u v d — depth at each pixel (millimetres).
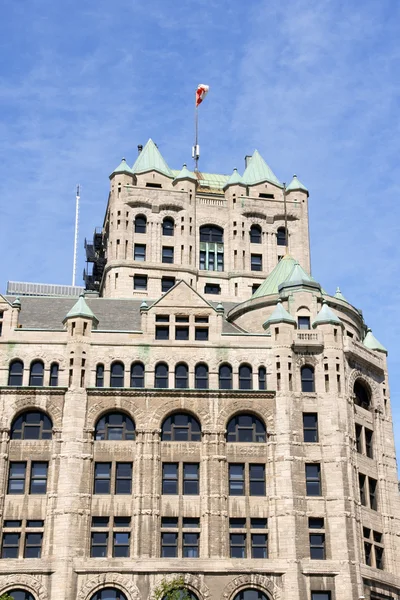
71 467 77750
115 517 76938
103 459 78938
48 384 81438
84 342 82625
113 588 74062
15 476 78188
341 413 81938
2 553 75438
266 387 82688
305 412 81812
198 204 113188
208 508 77375
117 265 107375
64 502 76438
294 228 114625
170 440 80312
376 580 78250
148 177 113562
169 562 74938
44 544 75250
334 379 83000
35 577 73875
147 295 106688
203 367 83562
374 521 81688
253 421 81750
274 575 75188
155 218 110500
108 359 82562
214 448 79625
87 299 96688
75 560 74375
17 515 76625
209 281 109562
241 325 93500
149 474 78125
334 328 85000
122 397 80875
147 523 76250
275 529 77062
